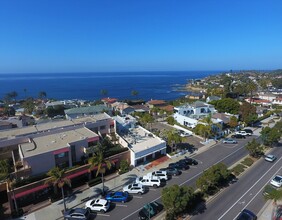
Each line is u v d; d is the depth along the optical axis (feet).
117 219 113.50
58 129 181.06
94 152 163.43
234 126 262.26
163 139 215.31
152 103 452.35
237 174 156.87
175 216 111.45
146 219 110.42
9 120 263.29
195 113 303.89
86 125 196.03
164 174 151.12
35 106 471.21
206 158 187.01
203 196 129.29
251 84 503.20
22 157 132.98
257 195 130.72
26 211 120.47
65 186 141.90
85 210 114.42
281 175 155.02
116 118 256.52
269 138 205.26
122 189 141.28
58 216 116.78
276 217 108.17
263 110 371.76
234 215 112.98
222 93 508.94
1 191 126.31
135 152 171.63
